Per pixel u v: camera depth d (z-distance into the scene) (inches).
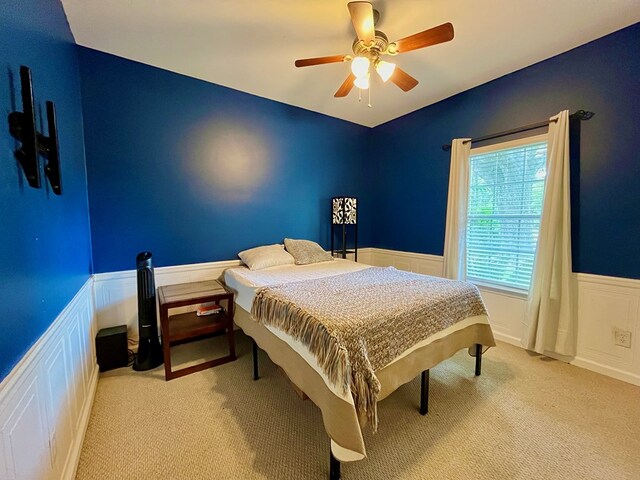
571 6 73.4
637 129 81.6
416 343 65.6
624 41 82.4
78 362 66.4
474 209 124.0
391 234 161.0
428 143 139.7
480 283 121.3
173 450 60.0
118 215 100.0
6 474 32.5
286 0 71.0
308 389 57.4
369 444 61.6
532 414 71.0
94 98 93.7
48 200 52.4
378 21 78.7
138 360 93.0
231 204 123.8
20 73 42.5
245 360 100.5
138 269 92.9
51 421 46.8
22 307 38.9
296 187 143.1
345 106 139.6
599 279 89.7
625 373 85.3
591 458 57.8
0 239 34.0
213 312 106.3
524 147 106.5
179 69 105.0
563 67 94.3
